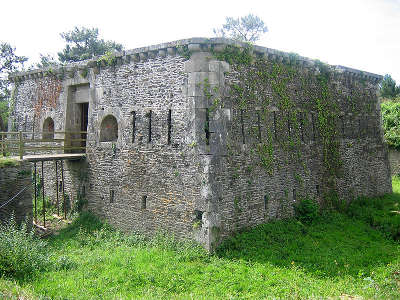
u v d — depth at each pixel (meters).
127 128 13.16
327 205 15.16
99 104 14.38
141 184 12.50
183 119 11.26
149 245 11.52
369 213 14.86
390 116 28.09
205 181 10.53
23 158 12.95
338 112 16.52
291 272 9.12
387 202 17.28
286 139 13.45
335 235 12.42
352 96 17.69
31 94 18.78
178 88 11.46
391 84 41.50
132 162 12.88
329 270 9.28
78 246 11.89
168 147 11.65
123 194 13.16
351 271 9.30
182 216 11.13
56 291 7.95
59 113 16.66
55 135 16.69
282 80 13.46
